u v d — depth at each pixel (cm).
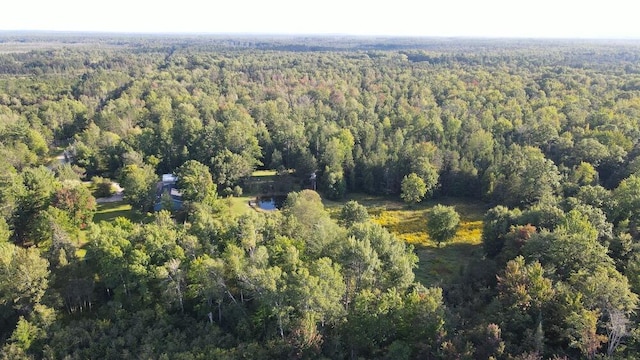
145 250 5553
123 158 11012
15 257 5066
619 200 7594
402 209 10069
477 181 10494
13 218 7556
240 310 5219
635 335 3881
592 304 4369
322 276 4797
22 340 4625
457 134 12581
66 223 7375
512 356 3988
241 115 14412
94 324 5034
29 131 12838
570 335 4056
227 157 10762
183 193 8944
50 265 5472
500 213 7431
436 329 4378
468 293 5553
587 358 3884
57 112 15488
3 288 4938
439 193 10775
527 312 4538
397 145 11744
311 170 11331
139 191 8925
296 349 4391
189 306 5475
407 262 5678
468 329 4531
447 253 7819
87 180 11306
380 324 4612
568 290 4625
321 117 14162
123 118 15025
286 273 5094
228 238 6094
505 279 4981
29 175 8406
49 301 5072
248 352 4509
